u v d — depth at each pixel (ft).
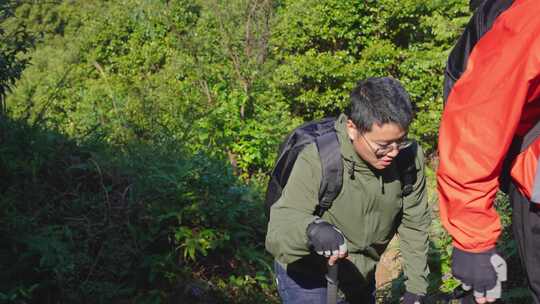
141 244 15.48
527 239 7.02
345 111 8.37
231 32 37.93
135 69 47.91
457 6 41.01
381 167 7.97
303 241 8.04
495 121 6.37
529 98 6.57
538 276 7.05
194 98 34.35
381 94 7.64
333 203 8.46
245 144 30.76
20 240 14.25
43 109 19.30
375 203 8.48
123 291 14.74
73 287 14.37
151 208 15.87
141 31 47.91
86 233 15.38
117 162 17.17
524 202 7.00
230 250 16.37
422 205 8.87
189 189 16.40
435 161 39.06
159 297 14.73
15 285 13.99
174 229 15.69
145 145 19.42
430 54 40.81
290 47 43.29
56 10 49.83
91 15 51.31
